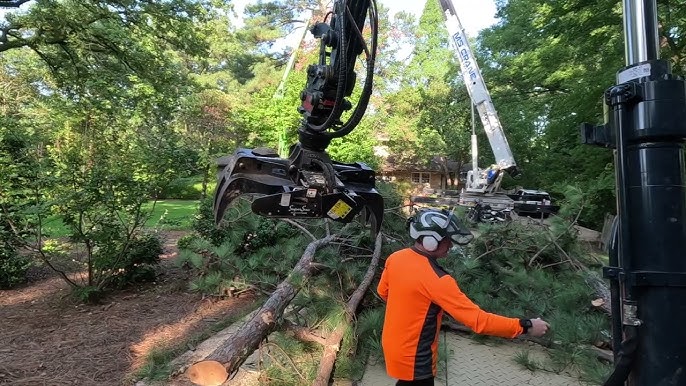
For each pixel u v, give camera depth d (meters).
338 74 2.77
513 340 5.13
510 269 6.33
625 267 1.66
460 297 2.50
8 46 12.53
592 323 4.61
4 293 7.02
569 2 11.52
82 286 6.62
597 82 11.47
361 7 2.78
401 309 2.62
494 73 23.89
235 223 7.04
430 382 2.61
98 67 12.83
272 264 6.54
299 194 2.71
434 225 2.62
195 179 8.63
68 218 6.41
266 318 3.67
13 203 6.64
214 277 6.17
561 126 14.27
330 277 5.38
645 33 1.70
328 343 3.91
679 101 1.62
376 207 3.13
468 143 29.19
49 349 4.86
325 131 2.81
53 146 7.11
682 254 1.60
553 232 6.54
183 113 13.70
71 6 11.77
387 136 32.56
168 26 12.91
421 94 30.70
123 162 6.71
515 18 22.23
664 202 1.62
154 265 8.45
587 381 4.05
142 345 4.96
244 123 19.31
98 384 4.07
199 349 4.77
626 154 1.69
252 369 4.13
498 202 16.39
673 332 1.59
